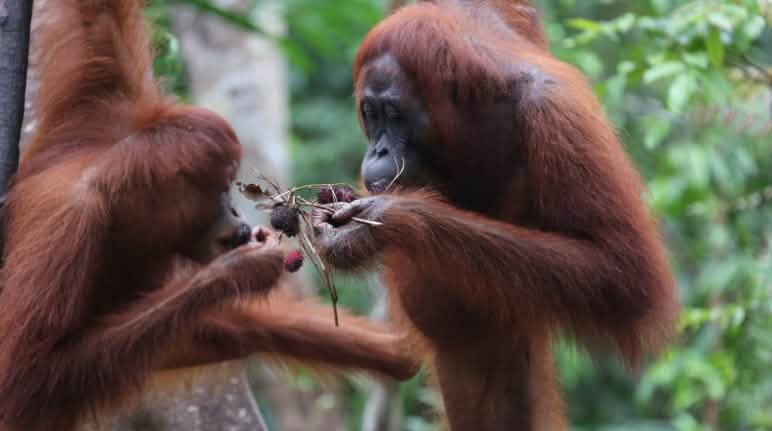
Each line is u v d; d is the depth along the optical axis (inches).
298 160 716.0
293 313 321.7
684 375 449.4
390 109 260.2
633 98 576.7
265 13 576.1
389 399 454.9
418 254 248.2
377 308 436.8
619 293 251.6
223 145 269.9
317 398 603.2
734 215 449.4
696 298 515.5
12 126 245.9
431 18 264.8
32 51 309.6
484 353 290.4
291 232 247.8
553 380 309.6
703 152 472.4
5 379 245.1
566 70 268.2
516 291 251.9
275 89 584.4
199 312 255.4
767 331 413.1
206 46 570.9
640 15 444.1
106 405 256.8
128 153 264.2
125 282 271.9
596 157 254.2
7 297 248.5
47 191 255.1
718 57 343.9
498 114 260.8
